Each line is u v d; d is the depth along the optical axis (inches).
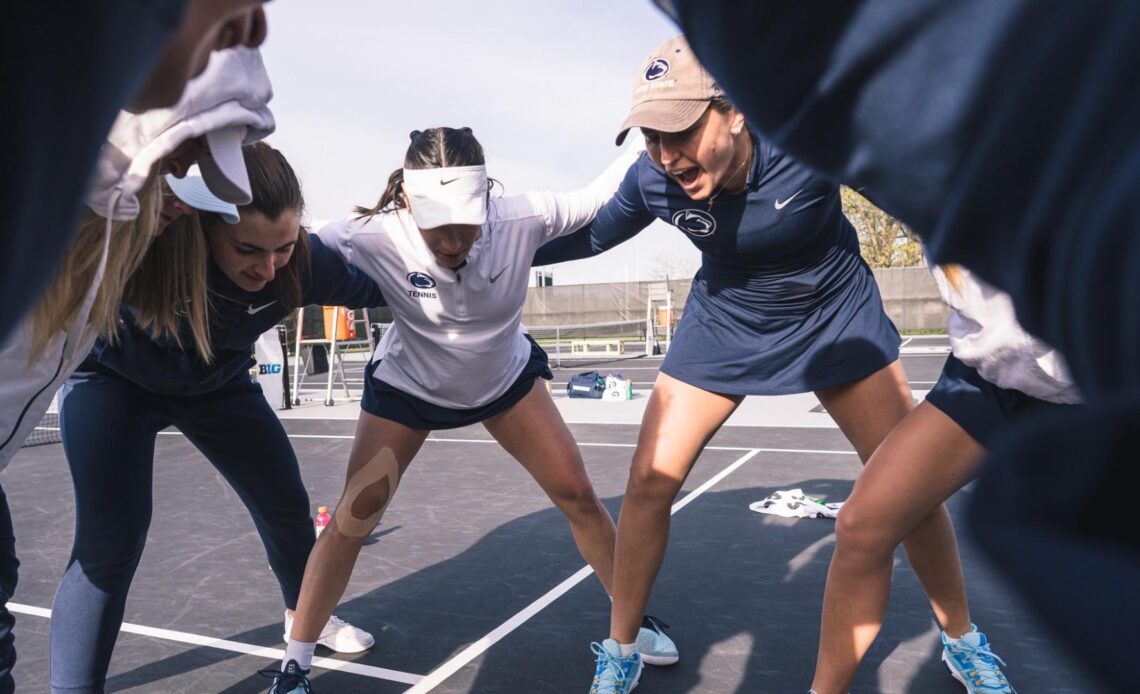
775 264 95.0
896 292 1000.9
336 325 455.8
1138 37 14.2
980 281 18.8
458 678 109.6
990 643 114.9
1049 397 64.0
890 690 103.7
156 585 150.6
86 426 87.7
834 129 19.7
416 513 198.5
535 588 144.0
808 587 140.4
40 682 111.9
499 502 208.2
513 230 97.3
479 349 97.4
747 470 238.4
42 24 13.5
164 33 15.1
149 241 57.1
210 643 123.6
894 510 76.3
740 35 19.1
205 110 41.5
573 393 450.3
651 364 690.2
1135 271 13.1
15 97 13.6
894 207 20.3
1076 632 11.9
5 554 73.6
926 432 75.9
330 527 96.0
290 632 98.2
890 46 17.5
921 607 130.4
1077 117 14.8
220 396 97.0
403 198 95.1
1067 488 13.0
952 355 78.6
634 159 105.3
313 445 309.6
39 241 14.7
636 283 1068.5
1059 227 15.0
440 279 93.3
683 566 153.4
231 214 65.7
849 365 98.0
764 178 87.8
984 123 16.5
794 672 109.2
